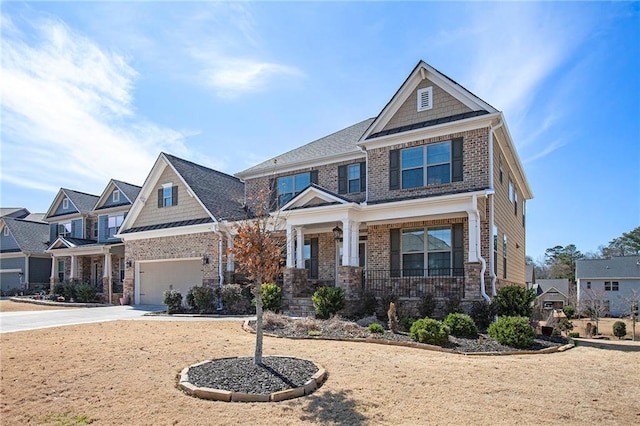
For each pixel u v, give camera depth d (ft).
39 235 114.93
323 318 44.75
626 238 190.60
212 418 17.01
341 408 18.07
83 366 24.20
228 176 82.43
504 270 53.06
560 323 53.72
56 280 96.17
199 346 29.63
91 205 106.93
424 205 45.93
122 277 90.12
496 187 48.73
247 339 32.83
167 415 17.31
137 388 20.48
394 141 51.85
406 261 51.39
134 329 38.17
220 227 61.36
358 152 56.75
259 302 24.48
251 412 17.60
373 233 53.57
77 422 16.78
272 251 25.22
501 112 44.75
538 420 17.04
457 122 46.96
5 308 65.98
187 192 67.87
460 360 26.78
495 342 32.81
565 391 20.75
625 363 27.37
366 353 27.94
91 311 58.59
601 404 18.99
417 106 51.55
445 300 41.78
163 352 27.68
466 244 47.50
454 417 17.21
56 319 47.96
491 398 19.48
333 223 55.21
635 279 132.87
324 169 61.00
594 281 139.23
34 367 24.03
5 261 111.65
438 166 48.85
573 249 212.84
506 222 55.83
